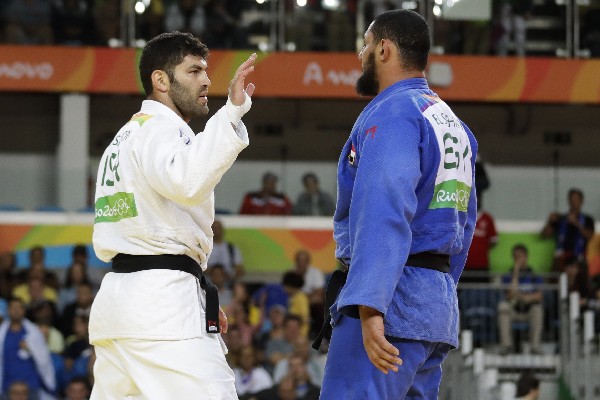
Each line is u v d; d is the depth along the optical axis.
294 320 40.28
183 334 13.37
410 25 13.74
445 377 40.31
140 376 13.44
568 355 42.56
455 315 13.66
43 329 40.09
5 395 37.25
